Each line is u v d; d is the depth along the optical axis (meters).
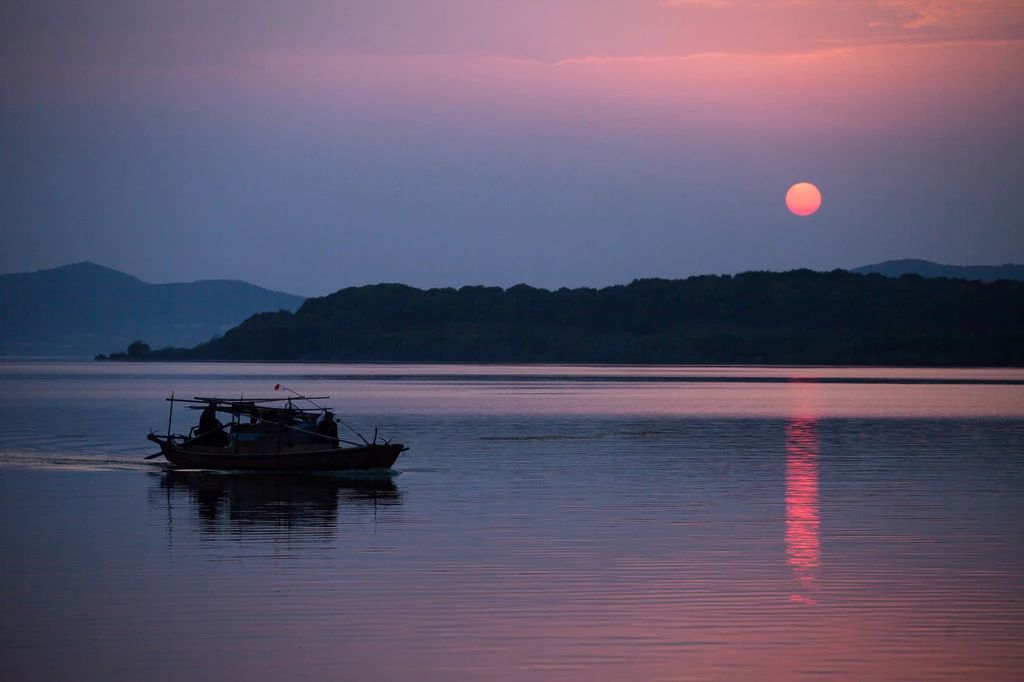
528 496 87.25
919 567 60.53
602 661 44.88
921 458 116.56
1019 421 174.38
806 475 101.06
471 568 60.19
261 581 57.28
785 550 64.88
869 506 81.56
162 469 107.69
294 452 104.06
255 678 43.12
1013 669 44.09
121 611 51.78
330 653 45.84
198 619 50.47
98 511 80.31
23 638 47.88
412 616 50.94
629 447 129.75
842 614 51.25
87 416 188.25
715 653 45.84
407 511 79.62
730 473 102.69
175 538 69.06
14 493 90.00
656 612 51.56
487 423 170.12
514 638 47.69
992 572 59.31
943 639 47.69
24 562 61.94
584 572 59.25
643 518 76.12
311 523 74.56
